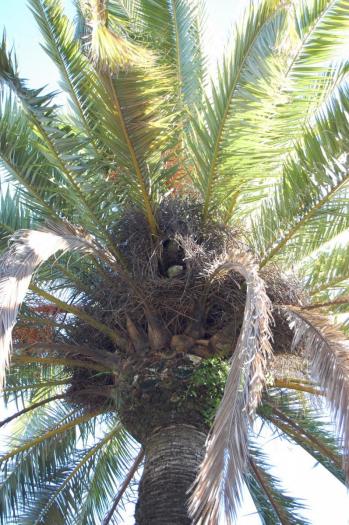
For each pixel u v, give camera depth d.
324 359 6.37
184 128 9.21
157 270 8.47
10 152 8.69
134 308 8.45
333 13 7.80
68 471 9.73
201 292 8.35
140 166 8.18
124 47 7.12
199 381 8.05
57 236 7.31
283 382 9.11
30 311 9.00
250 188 8.62
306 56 7.96
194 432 7.88
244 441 5.28
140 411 8.09
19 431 10.85
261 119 7.97
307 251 9.34
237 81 7.85
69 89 8.35
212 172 8.30
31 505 9.43
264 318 6.01
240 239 8.83
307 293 8.98
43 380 9.41
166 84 7.72
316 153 8.18
